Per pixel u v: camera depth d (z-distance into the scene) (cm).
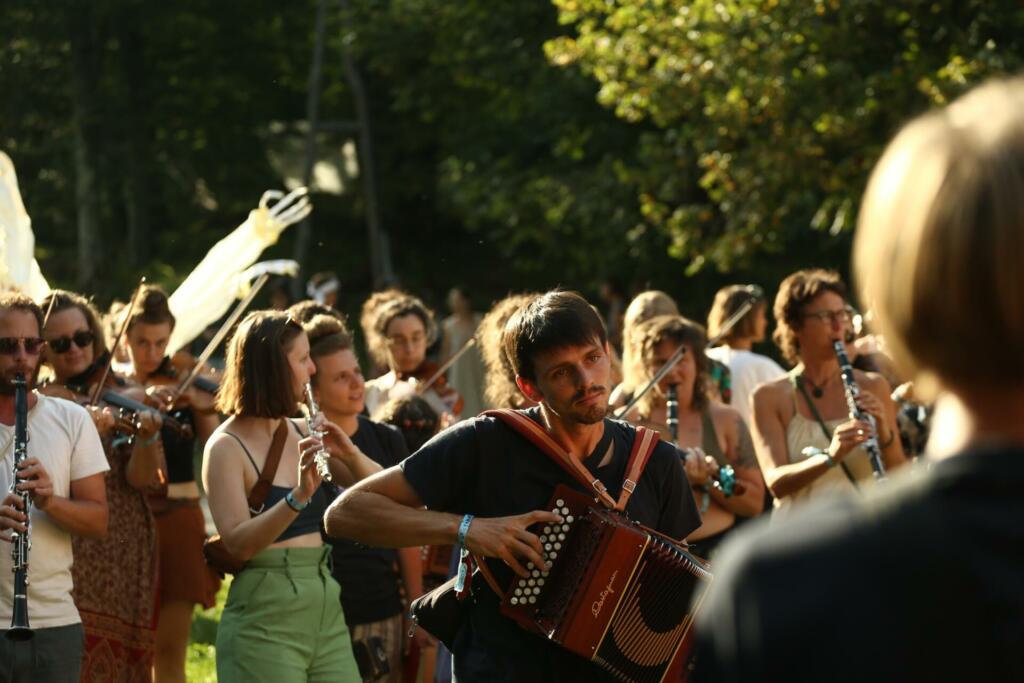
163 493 786
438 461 475
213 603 867
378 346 1036
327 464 667
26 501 576
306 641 634
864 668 172
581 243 2873
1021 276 174
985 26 1683
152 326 870
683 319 799
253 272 916
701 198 2361
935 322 181
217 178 4041
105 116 3716
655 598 453
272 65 3941
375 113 3953
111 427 714
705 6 1870
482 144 3133
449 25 2894
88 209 3616
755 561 179
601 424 486
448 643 490
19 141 3666
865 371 818
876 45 1772
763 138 1908
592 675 462
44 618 598
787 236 2231
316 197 4222
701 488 739
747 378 981
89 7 3556
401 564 723
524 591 457
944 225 178
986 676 171
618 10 2027
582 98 2758
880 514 178
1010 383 181
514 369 482
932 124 186
